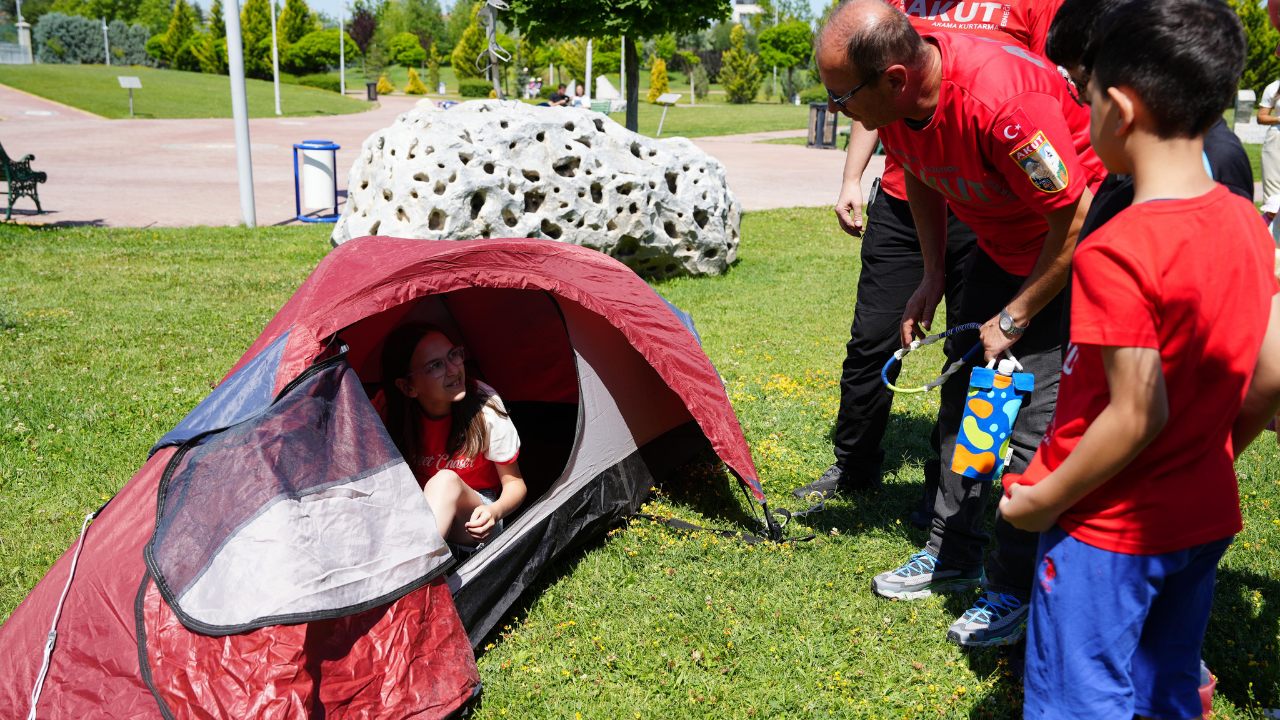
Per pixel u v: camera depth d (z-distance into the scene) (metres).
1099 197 2.09
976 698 2.62
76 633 2.42
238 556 2.29
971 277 2.98
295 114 35.94
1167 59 1.55
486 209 7.45
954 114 2.48
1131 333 1.59
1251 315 1.65
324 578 2.32
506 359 4.41
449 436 3.23
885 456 4.42
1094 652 1.84
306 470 2.41
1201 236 1.59
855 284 8.30
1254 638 2.82
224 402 2.69
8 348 5.84
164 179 15.26
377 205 7.76
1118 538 1.77
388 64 78.56
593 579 3.29
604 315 3.42
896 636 2.91
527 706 2.62
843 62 2.45
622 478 3.69
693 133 28.08
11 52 54.59
